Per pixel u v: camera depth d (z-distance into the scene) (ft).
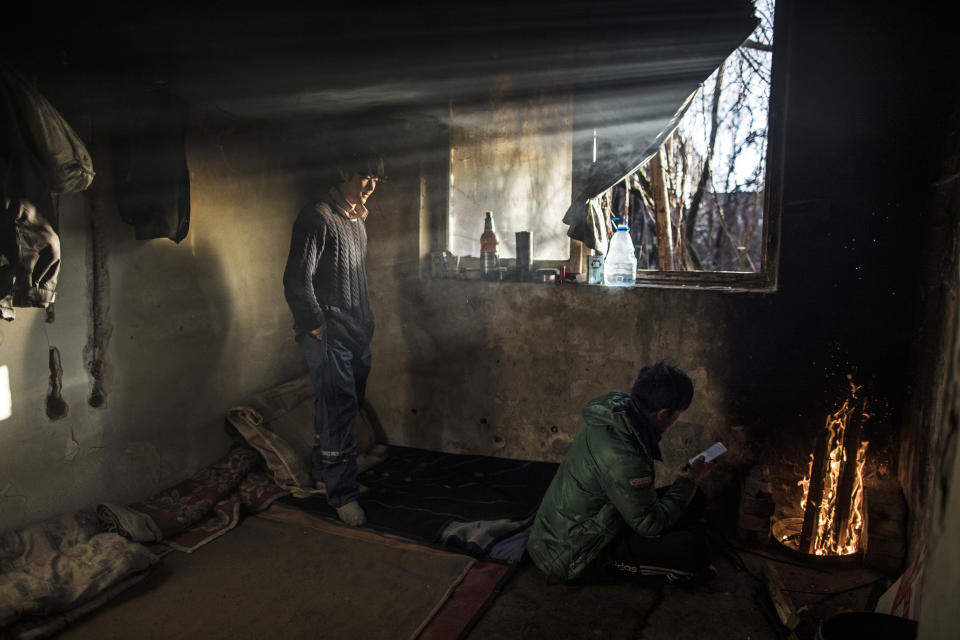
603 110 10.79
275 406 11.83
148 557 8.41
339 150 9.93
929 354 8.23
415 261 12.73
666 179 16.80
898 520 8.64
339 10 7.04
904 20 9.05
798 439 10.31
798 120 9.69
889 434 9.70
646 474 7.66
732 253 20.80
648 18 8.27
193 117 10.25
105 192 8.91
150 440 9.95
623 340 11.32
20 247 6.66
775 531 9.93
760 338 10.34
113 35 7.33
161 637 7.21
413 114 12.21
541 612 7.79
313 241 9.45
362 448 12.76
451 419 12.86
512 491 11.10
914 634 5.69
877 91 9.29
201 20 7.02
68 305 8.61
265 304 12.20
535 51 9.01
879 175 9.42
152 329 9.86
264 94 9.68
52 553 7.93
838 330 9.89
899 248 9.43
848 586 8.36
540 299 11.83
